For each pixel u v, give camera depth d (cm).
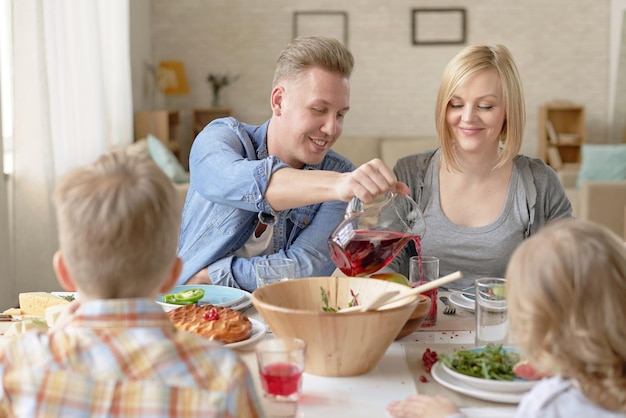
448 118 208
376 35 730
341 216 207
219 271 199
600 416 104
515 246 214
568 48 730
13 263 409
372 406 124
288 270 166
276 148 203
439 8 725
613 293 105
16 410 98
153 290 107
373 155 712
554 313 106
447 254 216
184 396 96
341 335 131
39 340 101
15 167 406
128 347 99
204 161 197
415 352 150
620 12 705
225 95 737
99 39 507
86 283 104
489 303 145
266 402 120
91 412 96
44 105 408
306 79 189
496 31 729
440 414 117
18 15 400
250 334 154
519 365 129
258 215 204
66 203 104
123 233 102
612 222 565
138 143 578
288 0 727
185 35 729
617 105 715
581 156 718
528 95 737
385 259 164
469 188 216
